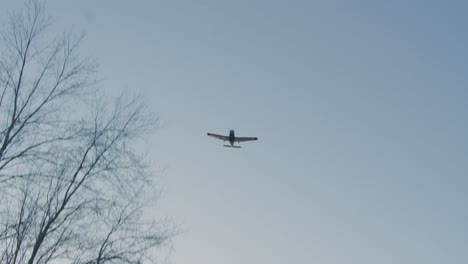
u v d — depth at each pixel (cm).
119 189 1447
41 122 1402
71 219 1343
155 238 1429
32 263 1251
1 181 1293
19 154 1335
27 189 1315
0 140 1325
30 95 1411
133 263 1369
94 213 1384
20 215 1284
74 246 1329
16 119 1365
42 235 1277
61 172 1368
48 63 1470
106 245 1365
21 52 1437
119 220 1415
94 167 1420
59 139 1414
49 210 1322
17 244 1249
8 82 1390
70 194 1366
